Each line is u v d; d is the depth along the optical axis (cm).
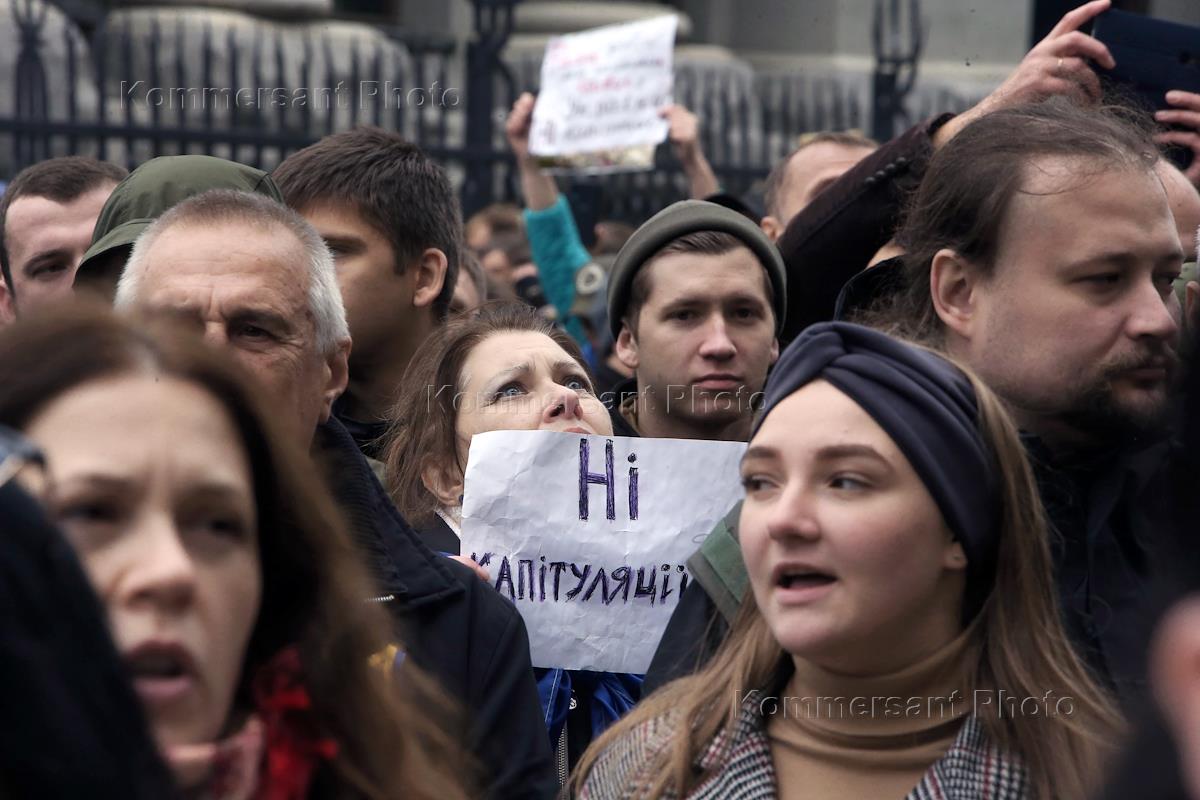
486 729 294
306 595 218
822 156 584
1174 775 101
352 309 432
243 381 200
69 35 1102
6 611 129
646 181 1133
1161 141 382
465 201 1105
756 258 407
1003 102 384
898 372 233
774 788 232
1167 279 289
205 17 1159
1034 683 229
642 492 354
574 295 670
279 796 203
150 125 1024
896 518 225
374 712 219
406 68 1252
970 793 220
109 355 191
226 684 192
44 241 477
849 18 1519
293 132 1030
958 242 292
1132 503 277
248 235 300
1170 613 104
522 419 367
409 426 387
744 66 1465
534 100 712
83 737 132
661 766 244
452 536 371
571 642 347
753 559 234
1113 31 394
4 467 137
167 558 182
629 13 1452
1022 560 235
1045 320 279
